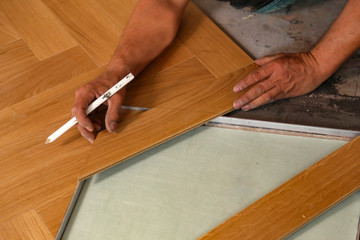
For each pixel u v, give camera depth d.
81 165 1.18
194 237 1.03
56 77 1.43
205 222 1.05
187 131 1.22
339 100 1.27
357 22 1.16
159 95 1.31
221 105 1.25
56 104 1.34
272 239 0.99
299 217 1.02
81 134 1.24
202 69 1.38
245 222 1.02
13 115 1.33
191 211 1.08
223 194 1.10
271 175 1.13
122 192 1.13
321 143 1.20
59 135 1.15
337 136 1.21
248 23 1.53
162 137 1.19
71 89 1.38
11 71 1.46
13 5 1.69
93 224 1.08
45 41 1.55
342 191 1.06
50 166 1.19
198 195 1.11
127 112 1.26
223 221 1.05
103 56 1.48
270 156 1.17
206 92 1.30
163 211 1.08
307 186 1.07
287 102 1.28
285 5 1.50
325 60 1.24
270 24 1.52
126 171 1.17
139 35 1.36
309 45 1.44
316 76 1.25
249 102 1.23
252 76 1.23
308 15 1.53
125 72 1.28
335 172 1.09
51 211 1.10
